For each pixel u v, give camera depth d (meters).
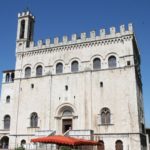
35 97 55.47
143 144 49.91
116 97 48.84
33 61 58.56
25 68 58.91
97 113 49.28
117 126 47.09
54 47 57.31
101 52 52.97
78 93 51.88
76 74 53.41
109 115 48.56
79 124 49.81
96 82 51.28
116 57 51.47
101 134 47.88
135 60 52.66
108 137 47.25
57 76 55.00
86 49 54.41
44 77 56.00
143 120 55.78
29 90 56.59
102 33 53.84
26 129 53.97
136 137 45.19
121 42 51.97
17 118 55.56
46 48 58.00
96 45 53.81
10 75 63.00
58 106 52.78
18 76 58.78
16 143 53.88
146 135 56.28
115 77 50.12
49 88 54.66
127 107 47.38
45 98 54.38
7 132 58.41
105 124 48.06
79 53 54.72
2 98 61.59
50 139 29.91
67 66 54.91
